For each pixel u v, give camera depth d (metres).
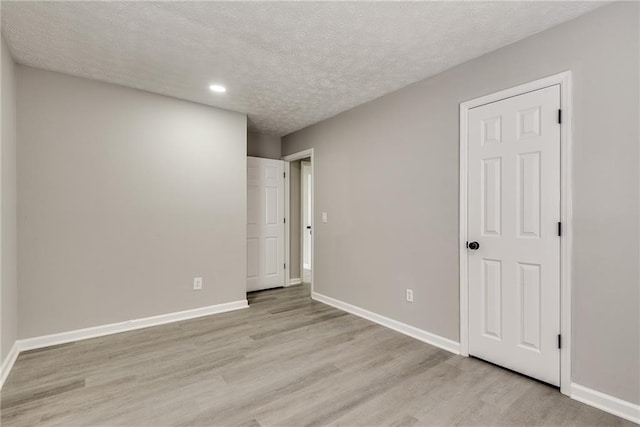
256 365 2.30
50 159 2.61
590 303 1.83
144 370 2.22
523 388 2.00
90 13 1.85
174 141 3.22
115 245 2.90
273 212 4.71
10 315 2.29
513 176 2.17
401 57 2.38
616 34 1.73
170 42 2.18
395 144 3.03
